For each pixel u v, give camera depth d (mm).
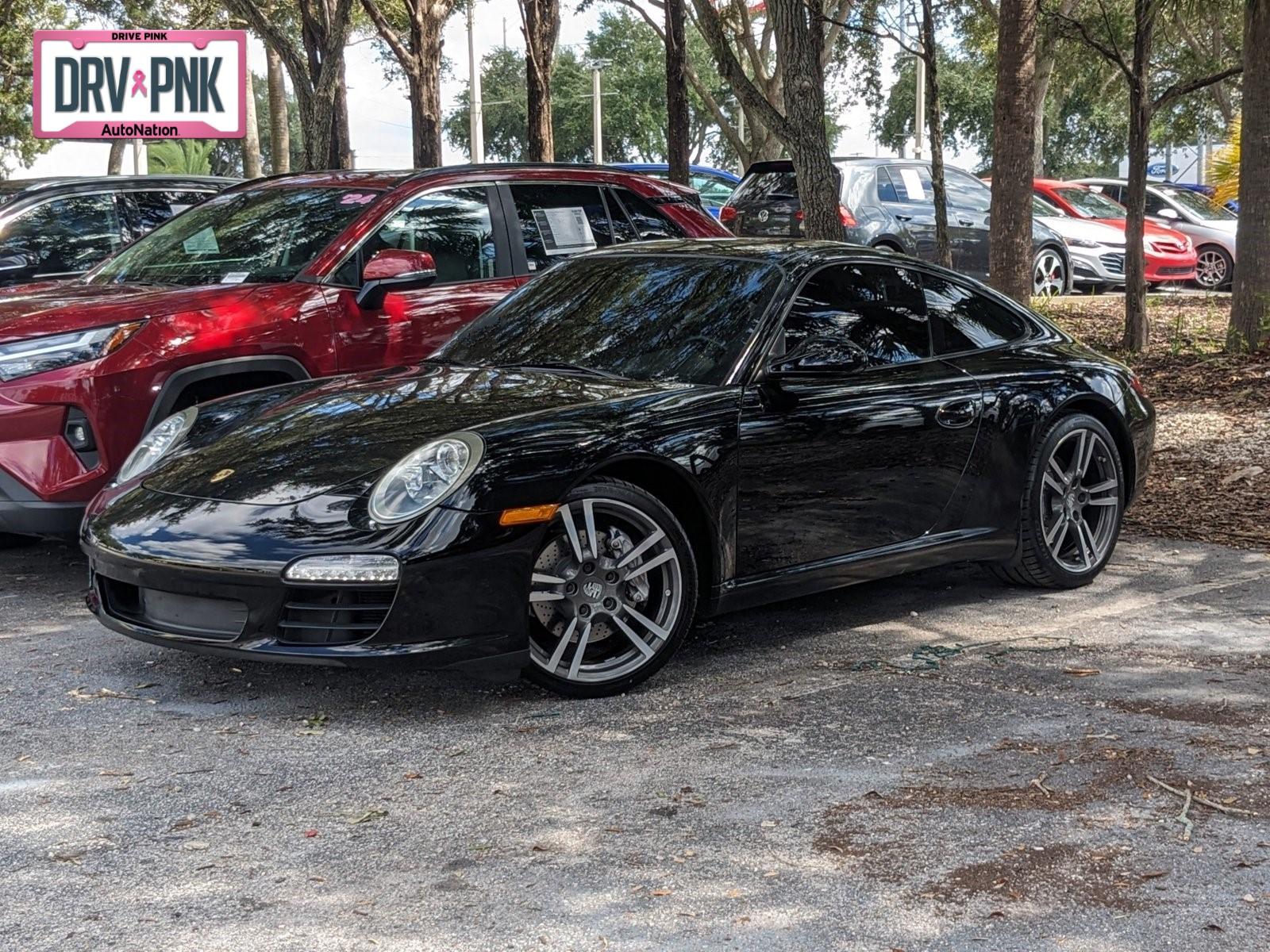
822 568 5051
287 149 29562
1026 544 5727
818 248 5430
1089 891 3123
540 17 16359
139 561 4328
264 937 2947
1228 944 2881
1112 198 21250
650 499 4531
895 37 11062
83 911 3072
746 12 24594
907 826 3477
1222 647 4996
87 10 28078
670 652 4629
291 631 4203
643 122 55812
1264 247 11969
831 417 4984
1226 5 13133
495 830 3496
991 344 5781
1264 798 3613
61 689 4672
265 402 5145
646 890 3152
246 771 3912
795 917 3016
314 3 16188
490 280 7086
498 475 4230
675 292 5293
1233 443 8852
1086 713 4289
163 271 6984
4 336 5785
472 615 4199
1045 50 13555
